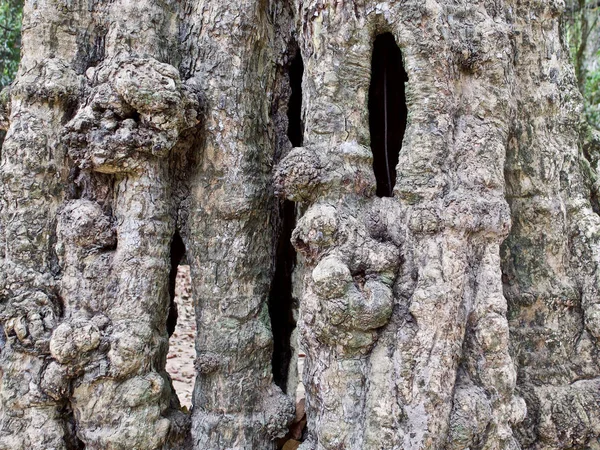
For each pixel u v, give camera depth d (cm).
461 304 235
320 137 250
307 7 257
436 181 239
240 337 275
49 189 265
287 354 330
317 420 240
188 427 274
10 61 721
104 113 245
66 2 282
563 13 326
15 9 731
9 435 242
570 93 316
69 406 249
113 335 243
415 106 243
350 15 249
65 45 282
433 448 222
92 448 239
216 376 274
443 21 244
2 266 255
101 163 243
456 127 249
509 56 263
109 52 276
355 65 251
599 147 371
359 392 234
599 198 327
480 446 232
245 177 280
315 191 248
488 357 237
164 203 264
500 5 275
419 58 242
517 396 252
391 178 309
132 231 254
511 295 292
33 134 263
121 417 240
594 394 273
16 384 244
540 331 285
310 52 258
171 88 243
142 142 245
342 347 233
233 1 285
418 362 229
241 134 281
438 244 235
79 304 250
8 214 261
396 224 245
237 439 270
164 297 264
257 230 286
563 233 294
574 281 293
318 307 231
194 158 283
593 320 280
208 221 279
